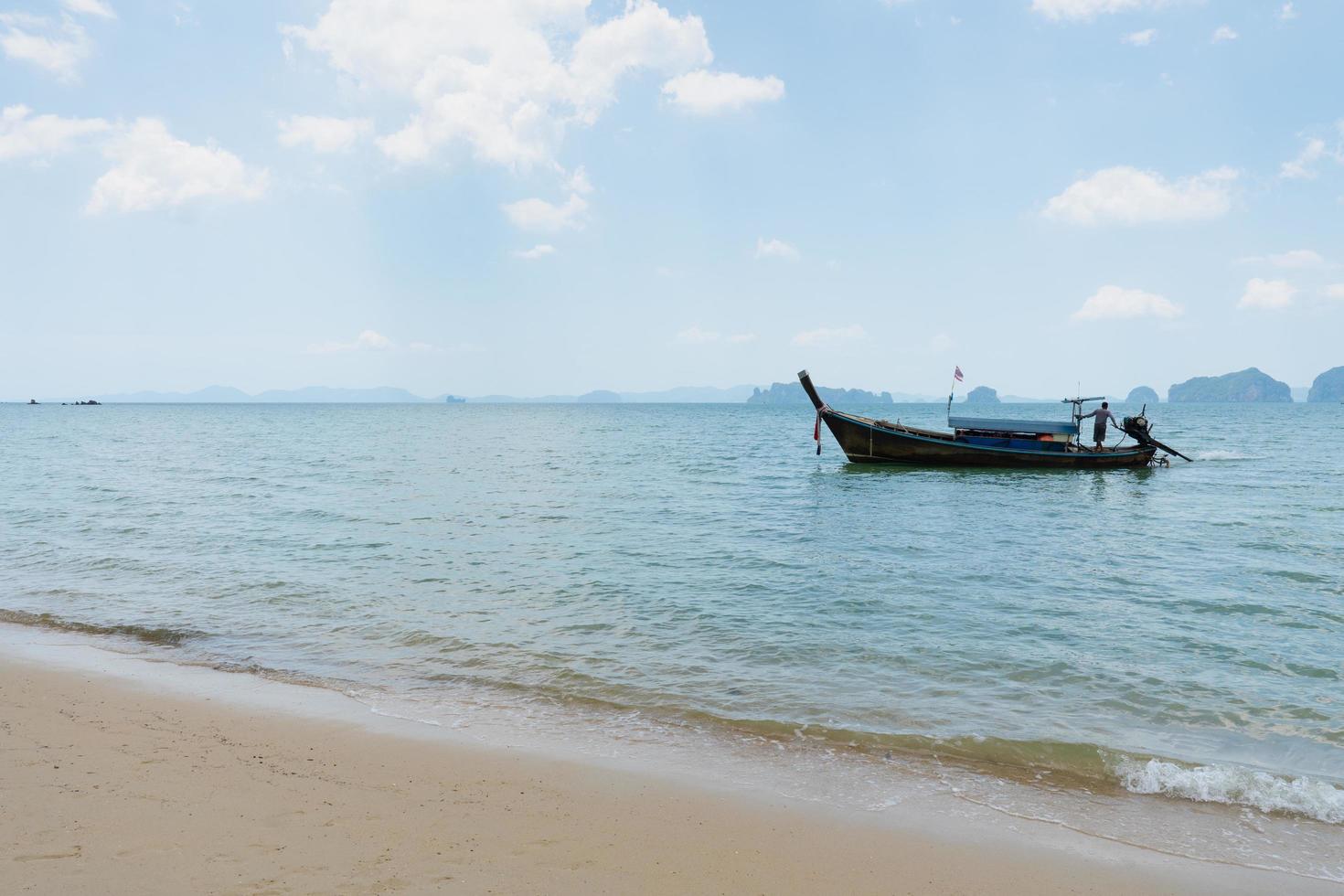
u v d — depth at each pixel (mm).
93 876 4645
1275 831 5918
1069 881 5168
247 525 20219
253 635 10891
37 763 6406
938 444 35281
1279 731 7820
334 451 51562
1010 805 6238
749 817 5922
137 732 7238
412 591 13391
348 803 5891
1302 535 18734
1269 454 44688
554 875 4938
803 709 8258
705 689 8852
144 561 15688
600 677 9227
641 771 6730
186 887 4562
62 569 15039
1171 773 6805
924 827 5859
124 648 10242
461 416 167375
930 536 18953
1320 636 10930
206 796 5883
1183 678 9258
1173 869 5367
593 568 15227
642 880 4934
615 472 35781
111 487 28875
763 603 12688
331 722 7711
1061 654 10148
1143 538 18578
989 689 8891
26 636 10766
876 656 10008
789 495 27109
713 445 57906
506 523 20688
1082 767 6969
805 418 145125
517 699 8508
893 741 7465
